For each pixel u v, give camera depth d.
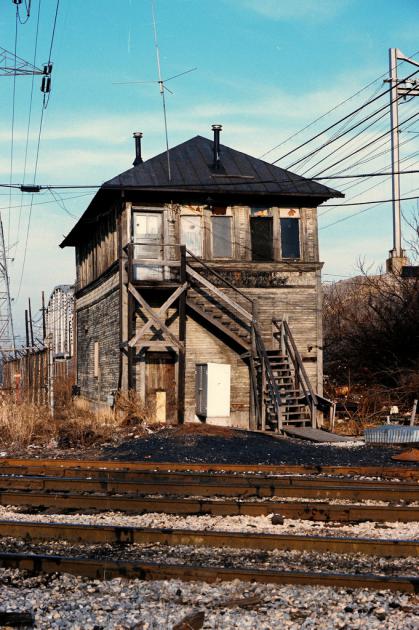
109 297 25.30
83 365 31.64
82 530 8.55
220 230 24.00
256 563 7.70
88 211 27.27
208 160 24.98
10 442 17.91
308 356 24.09
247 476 12.12
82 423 19.53
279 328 23.39
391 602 6.42
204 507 9.95
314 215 24.61
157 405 22.91
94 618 6.12
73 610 6.30
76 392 33.09
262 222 24.31
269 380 22.23
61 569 7.22
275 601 6.49
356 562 7.77
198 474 12.38
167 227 23.53
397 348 27.31
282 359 23.22
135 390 22.70
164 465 13.51
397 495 10.78
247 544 8.25
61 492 11.39
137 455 15.49
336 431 21.83
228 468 13.38
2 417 19.19
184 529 8.74
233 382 23.55
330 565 7.64
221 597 6.60
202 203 23.86
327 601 6.46
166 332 22.17
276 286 24.09
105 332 26.02
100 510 10.13
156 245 22.17
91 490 11.47
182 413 22.41
